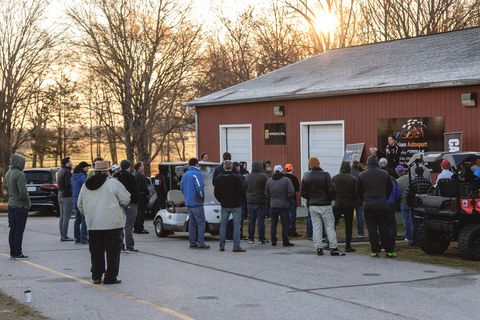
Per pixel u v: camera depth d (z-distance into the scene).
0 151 36.53
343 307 8.16
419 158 13.13
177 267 11.54
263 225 15.22
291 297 8.81
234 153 25.27
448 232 12.35
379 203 12.45
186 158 59.47
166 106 36.41
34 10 35.62
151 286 9.68
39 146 42.25
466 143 17.19
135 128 35.75
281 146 23.12
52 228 19.41
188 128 42.47
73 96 39.06
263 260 12.38
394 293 9.05
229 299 8.71
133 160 36.62
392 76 20.02
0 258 12.80
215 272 10.97
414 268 11.27
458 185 12.00
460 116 17.38
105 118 40.53
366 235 16.44
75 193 15.27
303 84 23.14
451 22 40.38
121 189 9.83
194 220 14.38
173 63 35.53
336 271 11.00
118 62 34.62
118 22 34.69
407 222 14.40
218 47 45.16
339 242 15.05
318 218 13.04
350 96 20.48
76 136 42.94
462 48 20.89
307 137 22.28
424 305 8.25
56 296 8.98
